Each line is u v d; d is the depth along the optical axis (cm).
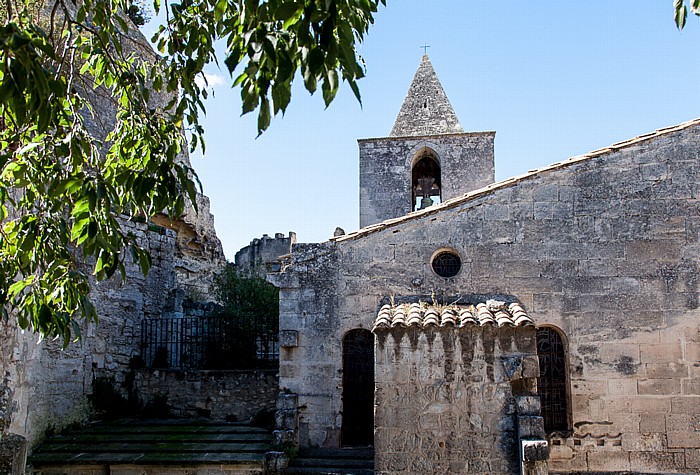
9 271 760
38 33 587
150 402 1823
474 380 1141
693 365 1333
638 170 1403
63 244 741
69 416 1641
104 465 1410
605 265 1375
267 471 1320
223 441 1484
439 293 1387
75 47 809
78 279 762
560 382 1359
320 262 1434
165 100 2338
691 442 1306
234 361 1966
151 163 737
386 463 1127
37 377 1525
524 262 1385
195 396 1788
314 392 1398
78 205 638
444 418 1134
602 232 1387
